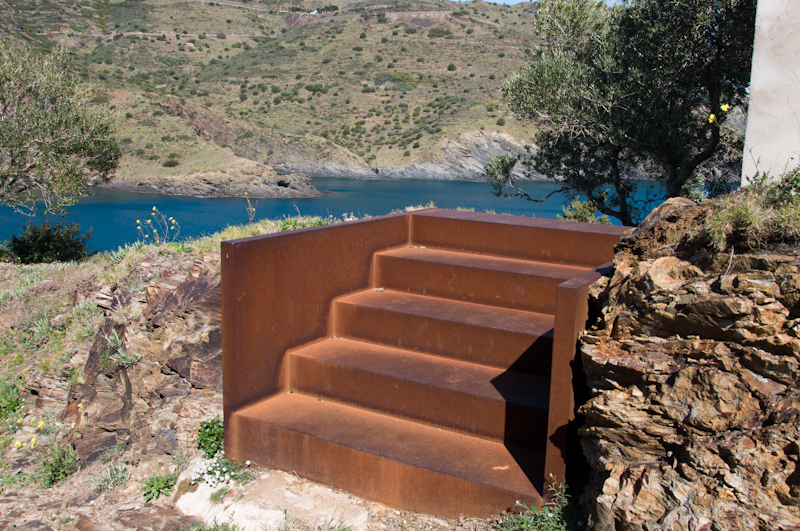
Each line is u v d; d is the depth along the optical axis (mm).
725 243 2852
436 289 5531
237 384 4273
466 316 4824
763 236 2783
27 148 13594
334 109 84312
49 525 4629
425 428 4152
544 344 4312
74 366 6941
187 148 53094
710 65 11531
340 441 3900
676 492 2572
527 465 3650
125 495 4953
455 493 3520
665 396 2713
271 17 162500
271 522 3672
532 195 45844
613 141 13078
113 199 39656
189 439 5320
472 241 6098
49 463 5582
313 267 4898
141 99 60812
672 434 2688
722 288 2656
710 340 2676
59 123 14312
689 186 15141
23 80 13734
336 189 53031
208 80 99000
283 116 81062
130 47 113562
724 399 2535
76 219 28625
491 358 4547
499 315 4898
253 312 4297
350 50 110500
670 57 11680
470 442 3945
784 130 3414
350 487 3877
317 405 4520
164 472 5254
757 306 2510
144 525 4117
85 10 133750
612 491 2783
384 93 89375
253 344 4352
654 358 2811
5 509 4961
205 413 5367
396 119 79188
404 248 6312
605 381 2973
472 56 103500
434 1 165625
